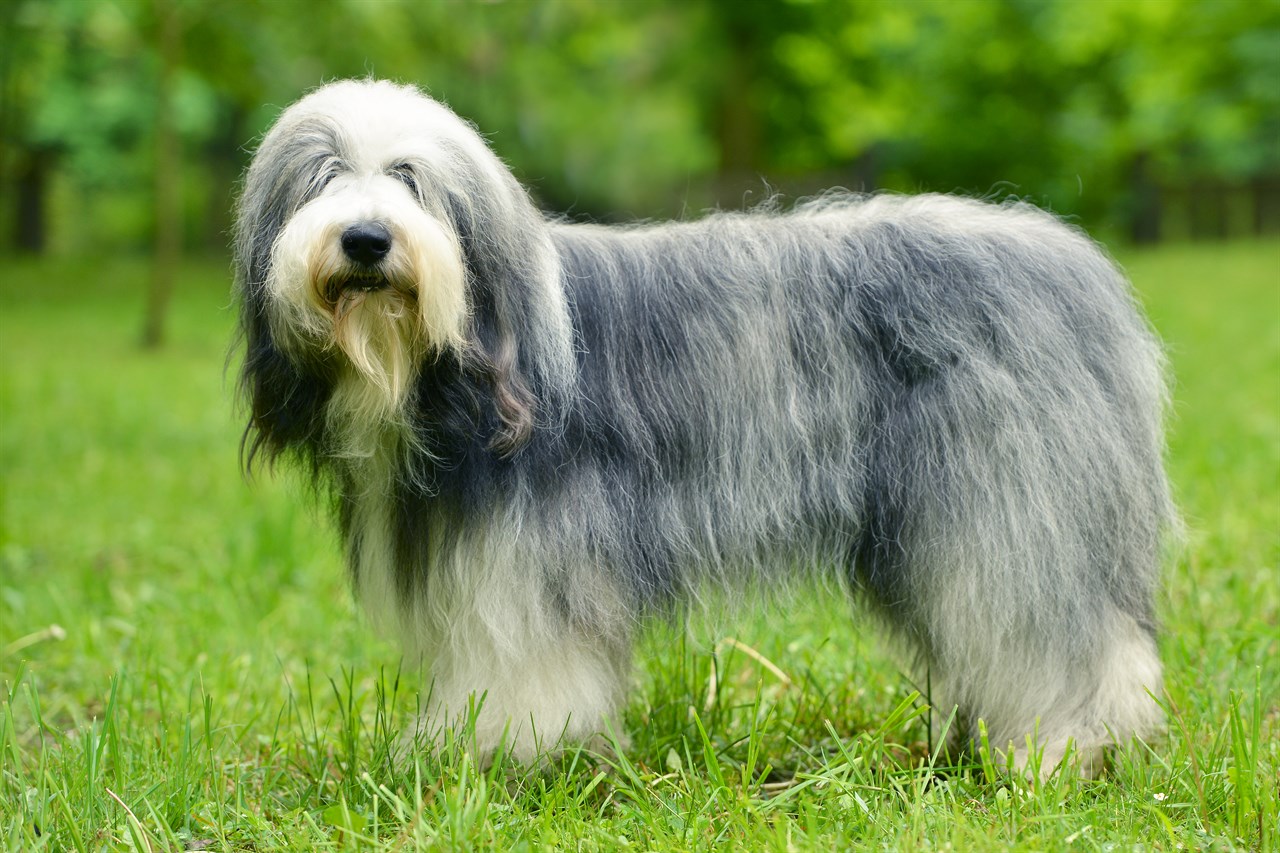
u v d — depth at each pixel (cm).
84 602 838
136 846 460
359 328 470
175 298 2825
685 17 3200
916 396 521
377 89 502
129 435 1389
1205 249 3231
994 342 520
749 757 509
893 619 554
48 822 478
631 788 526
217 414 1516
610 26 3130
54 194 4250
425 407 490
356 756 557
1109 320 536
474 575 498
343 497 533
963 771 538
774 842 445
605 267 529
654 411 516
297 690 687
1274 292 2270
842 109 3525
